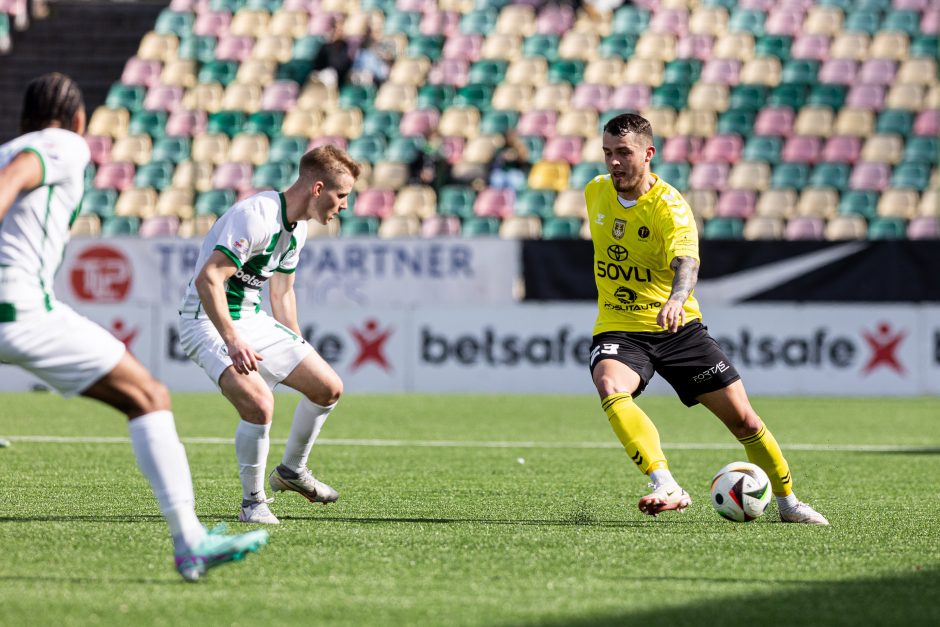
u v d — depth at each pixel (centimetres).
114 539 1984
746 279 6056
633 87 8562
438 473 3123
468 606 1519
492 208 7619
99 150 8256
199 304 2228
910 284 6022
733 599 1571
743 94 8500
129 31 9331
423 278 6184
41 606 1491
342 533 2102
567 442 3962
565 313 6062
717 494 2231
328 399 2303
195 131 8412
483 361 6097
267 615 1461
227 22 9188
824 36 8875
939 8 9038
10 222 1534
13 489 2680
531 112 8431
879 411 5175
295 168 8031
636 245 2202
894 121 8275
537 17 9244
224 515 2331
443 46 9000
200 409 5091
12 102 9000
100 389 1585
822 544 2011
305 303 6178
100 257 6200
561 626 1417
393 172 7994
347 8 9312
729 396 2214
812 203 7706
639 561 1842
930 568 1795
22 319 1527
